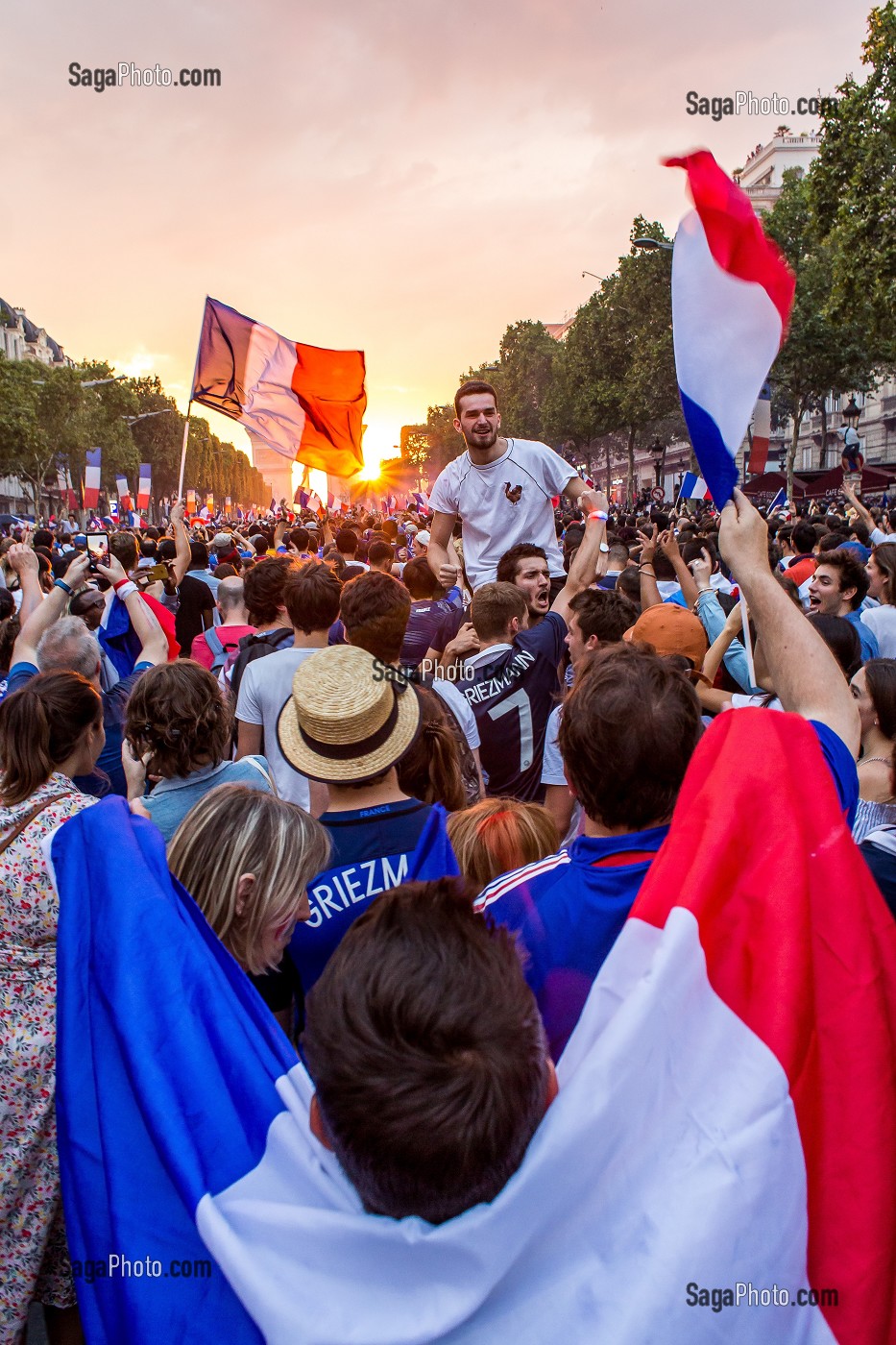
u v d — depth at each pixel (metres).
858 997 1.31
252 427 7.47
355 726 2.47
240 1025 1.57
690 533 10.25
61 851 1.89
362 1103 1.06
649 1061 1.20
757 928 1.33
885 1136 1.24
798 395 41.31
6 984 2.41
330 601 4.28
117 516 44.81
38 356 102.88
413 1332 1.05
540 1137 1.11
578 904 1.79
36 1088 2.38
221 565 10.12
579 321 56.38
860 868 1.38
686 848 1.41
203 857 2.18
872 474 30.67
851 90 24.28
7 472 60.88
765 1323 1.14
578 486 5.03
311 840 2.25
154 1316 1.33
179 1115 1.44
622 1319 1.08
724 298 1.75
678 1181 1.17
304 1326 1.08
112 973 1.65
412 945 1.14
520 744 3.89
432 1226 1.08
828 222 25.47
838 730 1.61
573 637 3.96
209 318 7.29
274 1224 1.17
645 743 1.78
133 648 6.54
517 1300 1.10
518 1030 1.10
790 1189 1.20
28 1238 2.36
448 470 5.31
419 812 2.52
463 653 4.10
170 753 3.00
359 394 7.45
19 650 4.24
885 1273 1.20
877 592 6.29
